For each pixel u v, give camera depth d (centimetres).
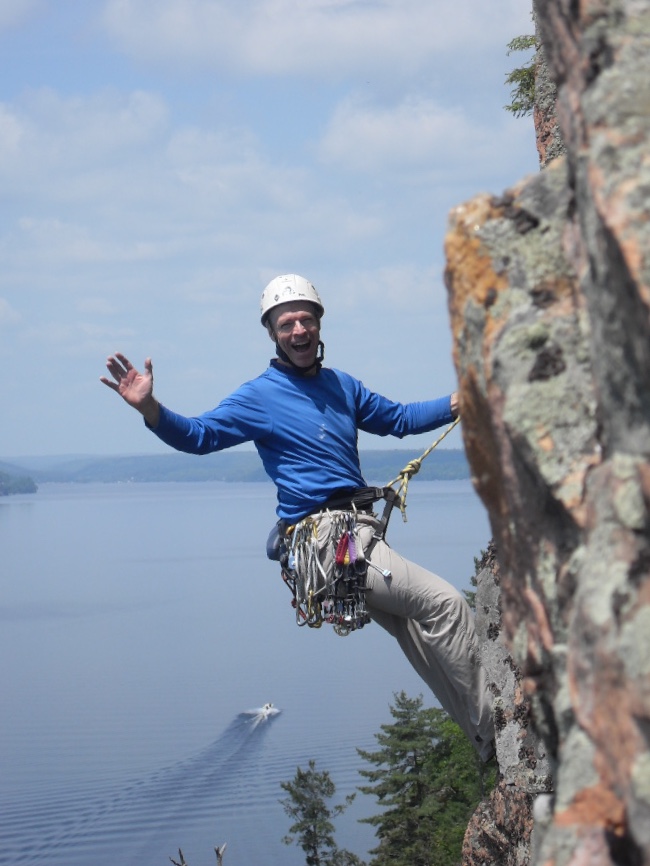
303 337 501
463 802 4503
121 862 10225
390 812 4553
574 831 172
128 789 12900
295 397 504
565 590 199
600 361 185
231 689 19638
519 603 225
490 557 506
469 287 221
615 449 184
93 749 15062
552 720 216
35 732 16312
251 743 15062
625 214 169
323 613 480
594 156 179
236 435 494
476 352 219
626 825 166
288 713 17138
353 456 509
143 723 16788
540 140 600
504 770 477
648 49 183
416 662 494
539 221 217
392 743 4684
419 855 4381
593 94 184
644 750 160
